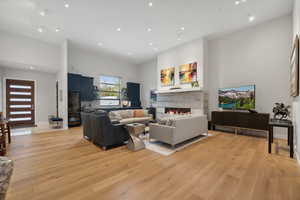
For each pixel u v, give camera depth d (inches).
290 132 108.2
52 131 197.8
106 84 306.2
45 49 221.6
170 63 262.2
